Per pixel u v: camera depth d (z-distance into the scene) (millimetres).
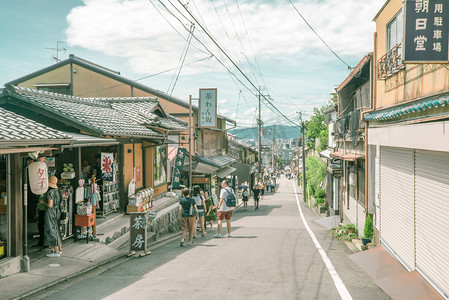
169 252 9797
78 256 8500
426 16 5477
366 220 10438
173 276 7160
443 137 4996
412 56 5500
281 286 6406
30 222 11055
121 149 13000
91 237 9711
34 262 7922
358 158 12070
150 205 14328
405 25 5516
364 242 10188
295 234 13133
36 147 7242
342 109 16656
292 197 40750
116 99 17344
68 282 6914
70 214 9406
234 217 22109
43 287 6445
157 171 17266
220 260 8547
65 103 12367
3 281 6688
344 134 14734
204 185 23266
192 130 24000
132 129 12836
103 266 8234
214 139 29844
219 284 6531
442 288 5582
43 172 7605
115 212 12797
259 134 41469
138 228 9484
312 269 7660
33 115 10531
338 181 19875
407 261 7355
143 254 9328
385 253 8734
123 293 6094
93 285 6652
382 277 6863
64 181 9352
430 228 6117
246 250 9773
